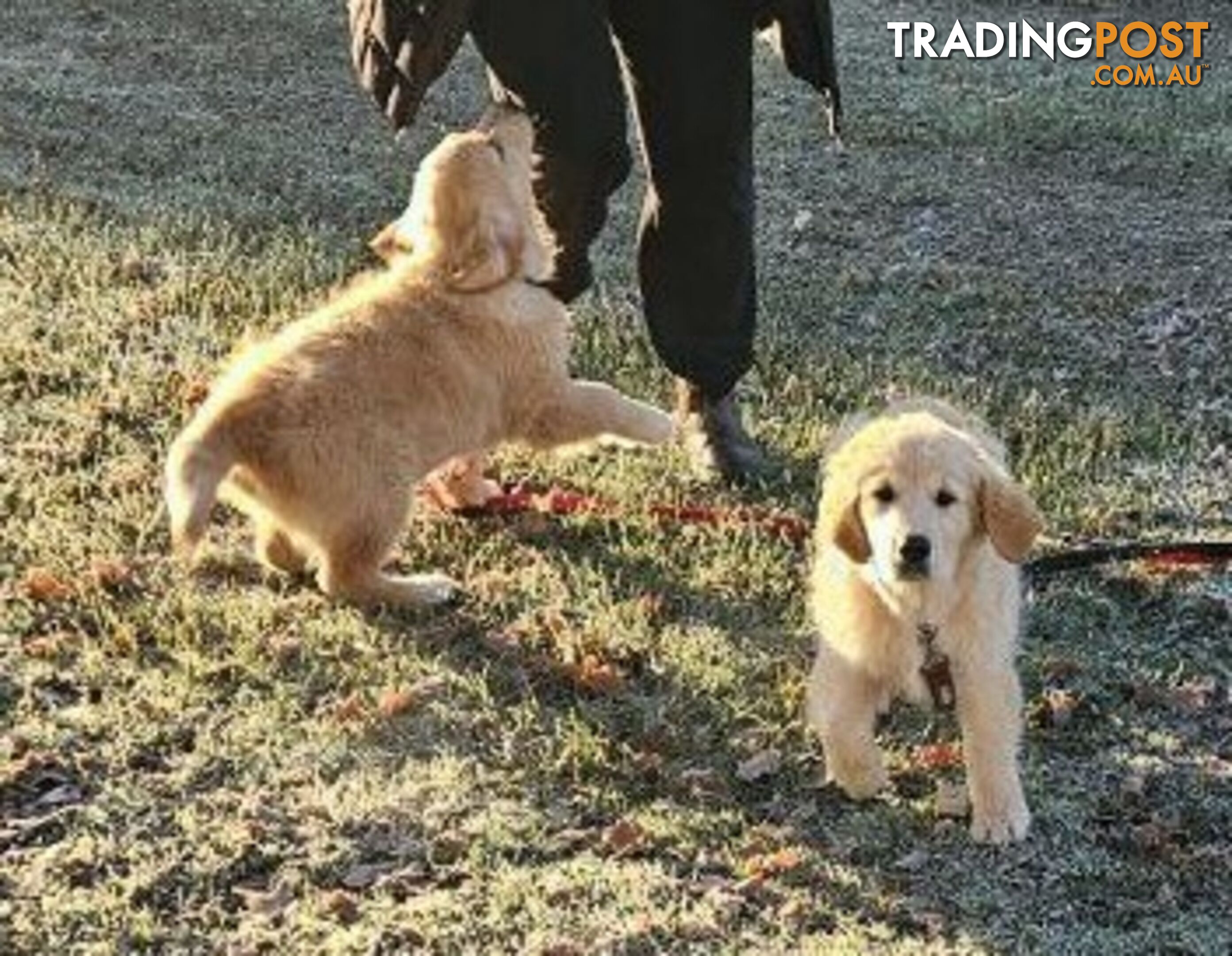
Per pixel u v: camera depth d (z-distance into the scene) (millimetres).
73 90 11227
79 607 5867
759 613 5934
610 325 8047
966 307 8531
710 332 6465
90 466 6750
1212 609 5957
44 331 7750
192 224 9086
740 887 4723
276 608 5867
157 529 6305
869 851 4887
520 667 5602
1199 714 5492
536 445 6297
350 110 11188
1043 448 7066
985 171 10406
